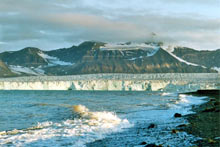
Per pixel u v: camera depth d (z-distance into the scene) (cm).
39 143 1421
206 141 1306
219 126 1786
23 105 4838
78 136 1602
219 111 2720
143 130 1784
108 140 1470
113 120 2328
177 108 3619
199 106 3709
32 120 2591
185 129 1673
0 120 2603
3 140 1488
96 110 3669
